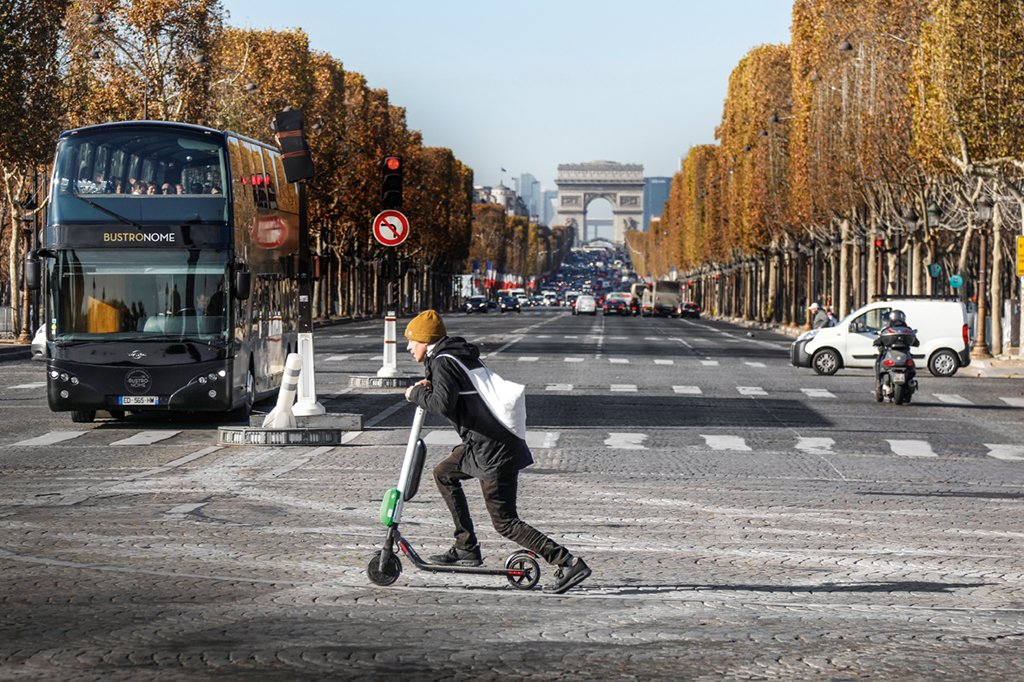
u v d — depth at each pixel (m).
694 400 42.44
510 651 11.71
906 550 17.30
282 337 40.53
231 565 15.63
